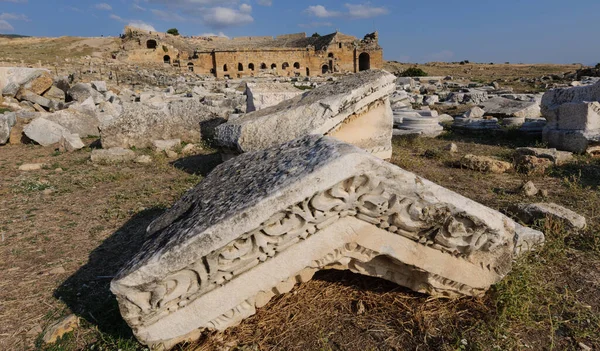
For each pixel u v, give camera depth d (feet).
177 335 7.07
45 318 8.61
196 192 9.71
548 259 10.12
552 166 19.48
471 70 134.92
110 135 26.30
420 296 8.48
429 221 7.23
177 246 6.44
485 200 15.07
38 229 13.26
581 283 9.21
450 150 24.48
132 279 6.36
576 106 22.85
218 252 6.59
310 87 81.35
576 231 11.51
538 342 7.41
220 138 20.22
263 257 7.03
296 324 7.96
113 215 14.39
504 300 7.93
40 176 19.88
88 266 10.75
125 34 160.45
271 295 7.78
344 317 8.15
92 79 75.31
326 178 6.70
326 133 18.33
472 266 7.84
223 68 133.59
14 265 10.84
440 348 7.22
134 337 7.69
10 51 133.69
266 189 6.88
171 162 23.03
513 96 48.21
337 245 7.41
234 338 7.53
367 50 146.20
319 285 9.05
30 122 29.55
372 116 20.21
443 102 52.54
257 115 21.29
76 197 16.63
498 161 19.47
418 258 7.59
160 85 86.79
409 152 24.90
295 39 187.52
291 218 6.84
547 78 84.94
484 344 7.27
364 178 7.02
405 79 80.07
